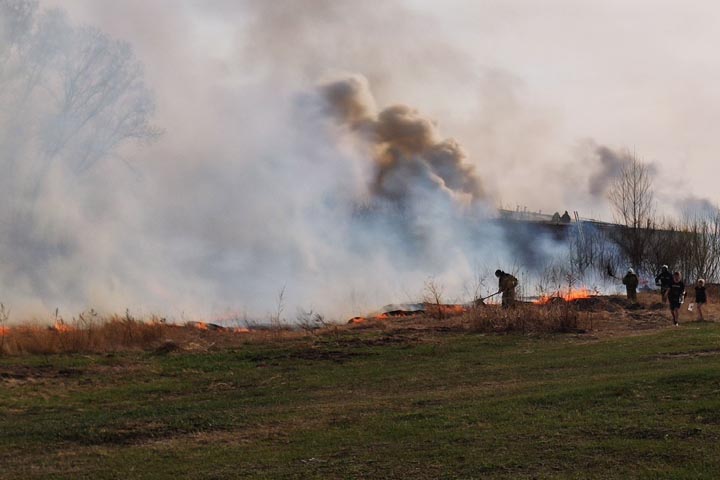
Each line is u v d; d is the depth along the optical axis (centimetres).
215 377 1747
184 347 2148
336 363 1925
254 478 916
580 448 945
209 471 959
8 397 1497
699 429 991
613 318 2888
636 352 1836
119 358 1967
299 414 1286
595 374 1557
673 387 1236
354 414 1262
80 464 1020
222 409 1361
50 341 2077
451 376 1662
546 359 1833
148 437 1162
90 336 2169
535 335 2388
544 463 899
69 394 1553
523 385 1467
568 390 1289
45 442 1137
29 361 1884
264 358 2002
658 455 901
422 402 1330
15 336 2114
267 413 1301
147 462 1020
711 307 3472
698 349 1806
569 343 2172
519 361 1831
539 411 1157
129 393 1567
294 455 1011
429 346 2159
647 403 1152
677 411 1089
